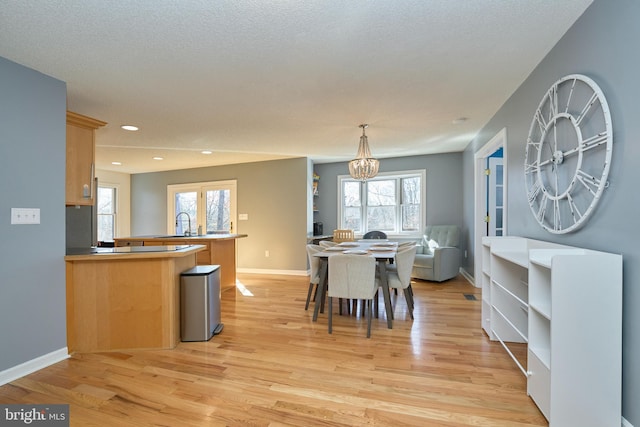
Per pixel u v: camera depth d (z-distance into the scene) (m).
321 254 3.35
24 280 2.22
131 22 1.82
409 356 2.46
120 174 7.35
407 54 2.23
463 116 3.60
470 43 2.10
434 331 2.99
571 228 1.91
